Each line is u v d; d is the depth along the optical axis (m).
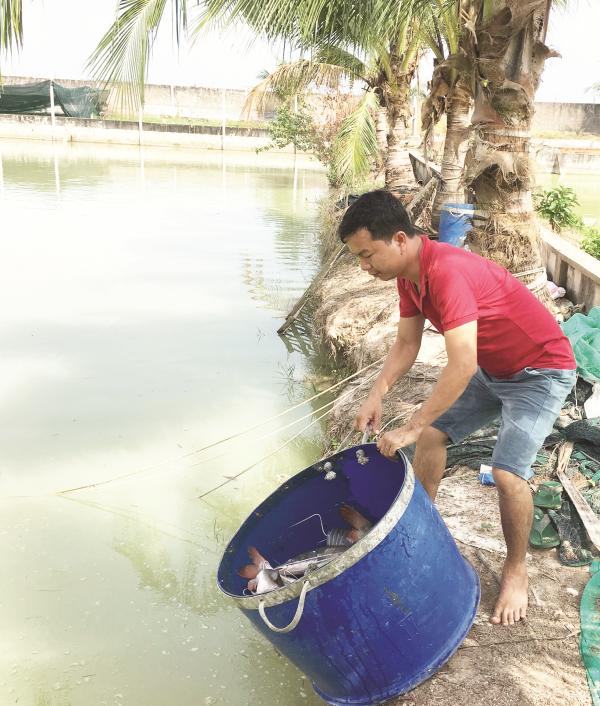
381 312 6.92
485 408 2.95
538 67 5.39
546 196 10.69
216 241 13.09
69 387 6.43
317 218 15.95
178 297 9.38
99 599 3.69
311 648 2.38
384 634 2.40
